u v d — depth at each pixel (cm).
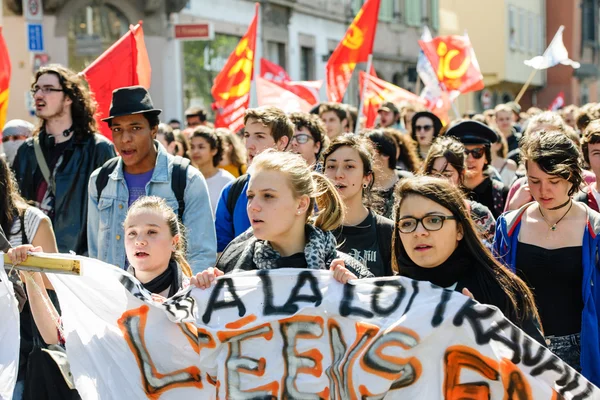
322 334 364
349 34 1025
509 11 4291
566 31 4994
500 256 448
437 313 351
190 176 544
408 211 381
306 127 656
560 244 476
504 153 982
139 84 757
